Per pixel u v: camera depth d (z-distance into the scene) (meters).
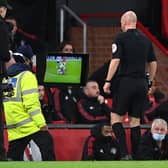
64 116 34.97
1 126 23.58
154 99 37.34
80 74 31.28
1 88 23.56
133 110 29.62
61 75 31.28
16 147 28.38
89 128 33.69
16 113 27.97
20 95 27.84
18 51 28.92
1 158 23.64
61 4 52.97
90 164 22.05
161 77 51.84
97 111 35.03
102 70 39.25
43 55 31.23
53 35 48.44
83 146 33.53
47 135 28.94
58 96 35.03
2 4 24.92
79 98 35.38
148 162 22.86
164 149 31.84
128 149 32.47
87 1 57.78
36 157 28.75
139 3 58.66
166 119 35.69
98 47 53.25
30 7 47.38
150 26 57.78
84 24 50.28
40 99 34.41
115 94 29.53
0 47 23.30
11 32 34.47
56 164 22.02
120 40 29.23
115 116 29.53
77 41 53.19
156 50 52.62
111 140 32.50
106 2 58.59
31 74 27.94
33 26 47.62
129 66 29.25
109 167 21.14
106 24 57.22
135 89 29.23
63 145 33.66
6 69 25.14
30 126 28.08
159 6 57.56
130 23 29.64
